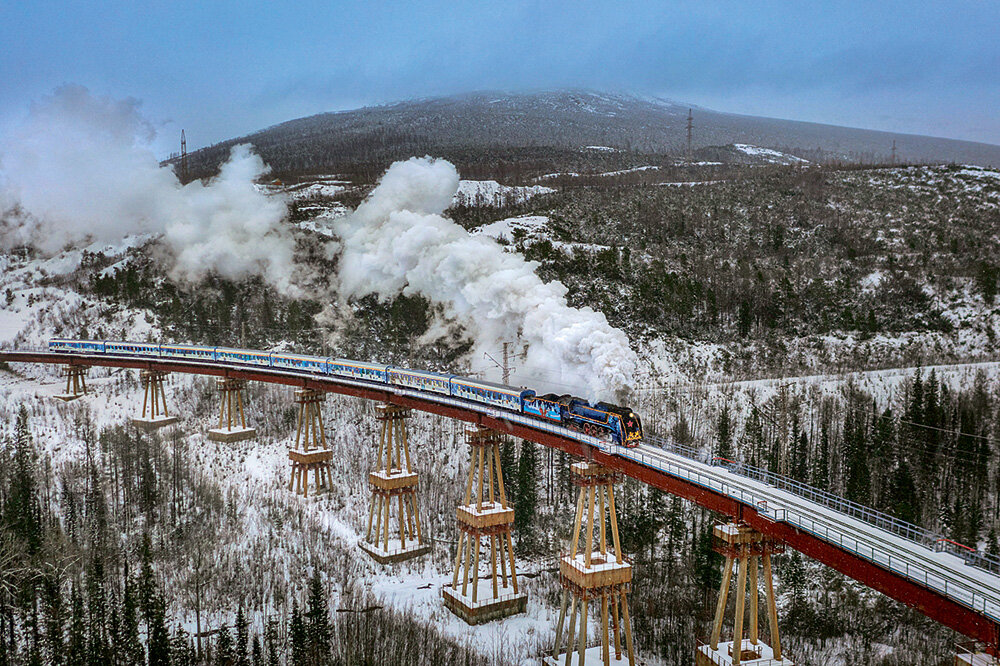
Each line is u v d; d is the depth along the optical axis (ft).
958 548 206.80
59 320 649.20
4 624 287.28
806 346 561.02
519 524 382.22
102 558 325.83
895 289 609.01
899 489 370.73
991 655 175.63
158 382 529.86
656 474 249.34
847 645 310.04
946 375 488.02
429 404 351.46
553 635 302.45
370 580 341.82
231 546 353.31
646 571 351.67
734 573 334.03
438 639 290.76
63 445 466.29
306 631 276.41
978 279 599.16
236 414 511.81
